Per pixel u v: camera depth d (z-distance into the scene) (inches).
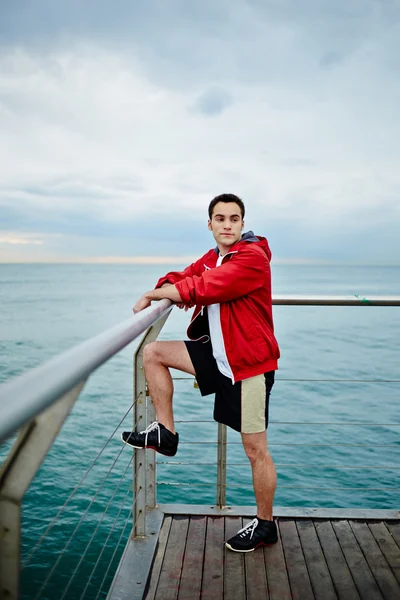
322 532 95.9
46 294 3031.5
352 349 938.7
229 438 383.2
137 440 84.9
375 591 79.3
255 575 83.1
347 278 6924.2
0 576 30.7
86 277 6368.1
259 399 85.1
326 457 349.7
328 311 1753.2
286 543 92.3
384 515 101.0
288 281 5890.8
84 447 367.9
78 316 1761.8
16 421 22.9
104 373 645.9
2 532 30.6
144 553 87.6
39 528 260.8
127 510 278.5
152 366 86.9
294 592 79.0
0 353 943.0
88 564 234.2
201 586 80.3
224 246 90.9
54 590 217.0
